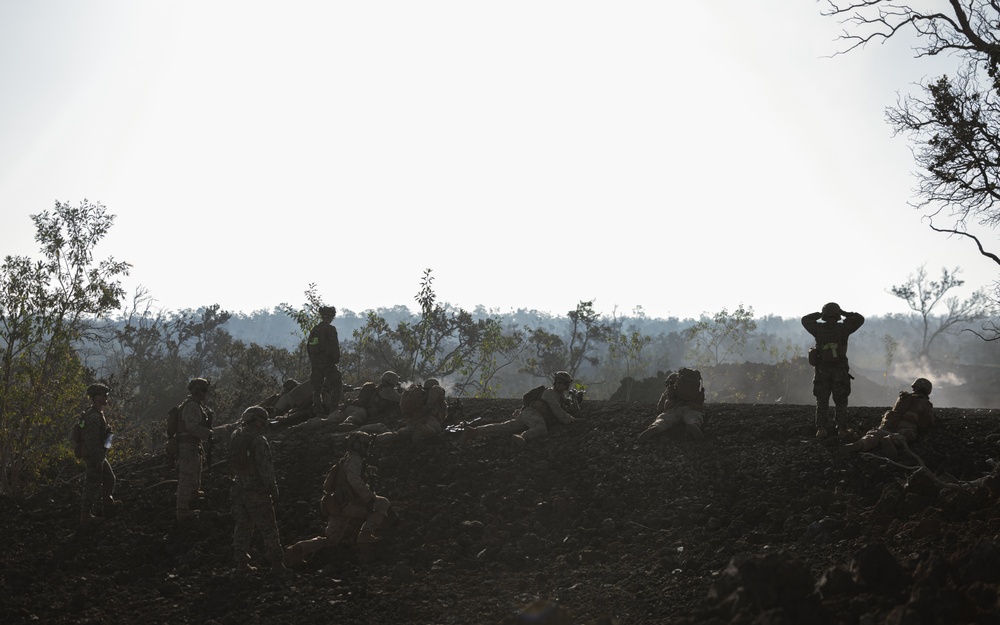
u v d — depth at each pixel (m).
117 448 30.94
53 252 21.77
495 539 8.79
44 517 9.98
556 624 4.99
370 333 40.81
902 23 13.34
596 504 9.49
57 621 7.20
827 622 5.16
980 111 12.91
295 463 11.49
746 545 7.87
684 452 10.66
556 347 60.28
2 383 21.42
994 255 13.47
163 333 72.38
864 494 8.70
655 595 6.83
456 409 13.71
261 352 44.94
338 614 7.12
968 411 12.52
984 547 5.59
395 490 10.37
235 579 7.96
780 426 11.22
